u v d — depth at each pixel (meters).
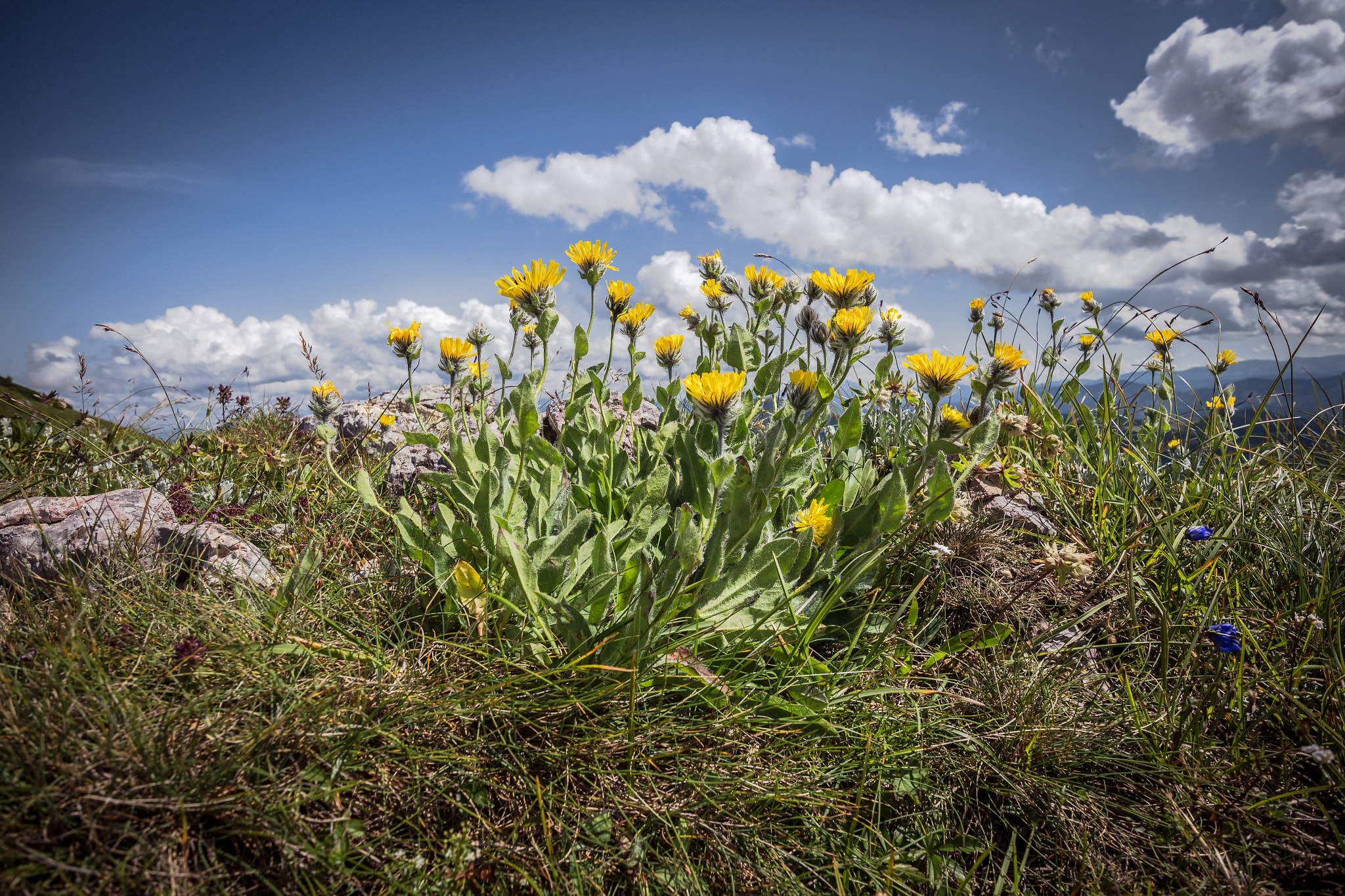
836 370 0.53
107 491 0.72
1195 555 0.62
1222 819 0.43
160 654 0.44
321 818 0.38
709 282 0.72
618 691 0.45
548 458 0.58
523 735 0.45
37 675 0.40
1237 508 0.66
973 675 0.53
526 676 0.44
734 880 0.39
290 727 0.40
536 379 0.53
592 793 0.42
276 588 0.51
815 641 0.54
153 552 0.56
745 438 0.65
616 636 0.46
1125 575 0.60
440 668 0.47
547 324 0.53
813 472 0.67
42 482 0.70
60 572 0.51
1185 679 0.52
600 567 0.50
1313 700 0.49
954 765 0.47
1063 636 0.58
